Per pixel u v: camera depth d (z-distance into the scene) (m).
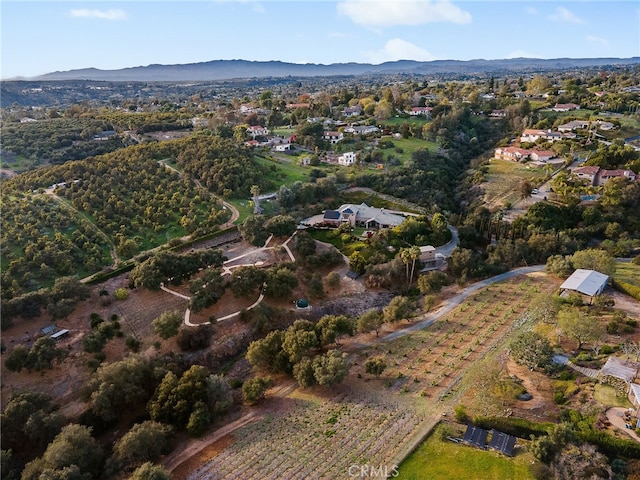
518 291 91.19
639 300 80.69
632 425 50.16
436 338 77.00
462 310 85.75
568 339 69.38
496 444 51.28
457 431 55.00
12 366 66.69
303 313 89.38
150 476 48.31
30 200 114.00
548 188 140.50
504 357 68.19
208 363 76.81
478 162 179.88
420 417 58.47
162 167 138.38
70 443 53.72
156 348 76.50
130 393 63.72
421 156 171.12
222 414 62.34
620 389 55.62
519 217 122.25
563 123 199.00
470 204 143.62
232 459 54.88
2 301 74.38
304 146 186.50
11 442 57.38
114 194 120.06
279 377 72.00
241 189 132.62
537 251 106.81
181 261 89.31
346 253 107.69
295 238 109.19
